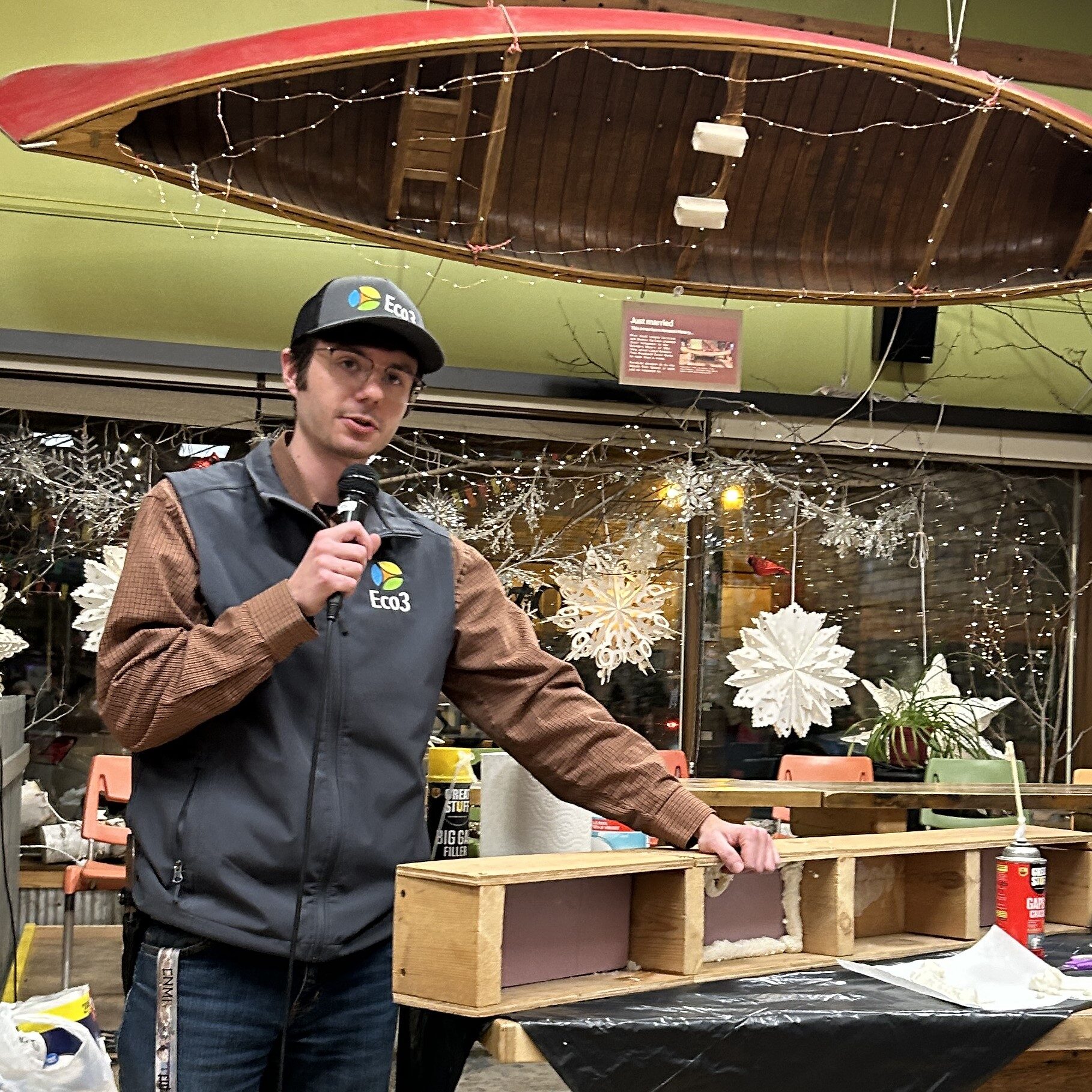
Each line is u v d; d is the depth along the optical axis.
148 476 5.26
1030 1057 2.04
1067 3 6.08
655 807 1.63
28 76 4.21
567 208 4.93
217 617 1.47
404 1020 1.55
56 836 4.96
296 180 4.54
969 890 1.92
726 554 5.81
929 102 4.77
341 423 1.54
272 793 1.44
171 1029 1.40
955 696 5.93
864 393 5.95
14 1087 2.13
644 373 5.34
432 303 5.52
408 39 3.94
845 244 5.23
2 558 5.13
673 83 4.63
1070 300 6.21
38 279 5.09
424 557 1.64
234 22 5.22
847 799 3.78
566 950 1.58
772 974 1.68
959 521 6.11
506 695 1.65
